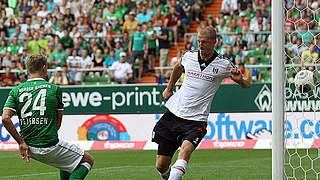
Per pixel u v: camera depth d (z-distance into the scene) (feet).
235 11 216.95
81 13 230.07
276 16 74.54
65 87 174.60
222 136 167.02
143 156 142.61
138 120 172.14
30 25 228.63
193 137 70.23
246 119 166.40
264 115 165.58
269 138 165.27
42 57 72.08
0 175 112.16
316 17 188.96
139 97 172.24
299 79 84.79
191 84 72.38
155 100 171.53
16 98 69.72
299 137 151.33
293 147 150.41
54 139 69.62
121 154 148.36
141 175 107.86
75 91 174.40
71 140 174.09
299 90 85.30
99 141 164.86
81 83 192.13
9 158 142.72
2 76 195.83
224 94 167.02
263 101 165.78
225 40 199.31
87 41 207.51
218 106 167.32
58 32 219.41
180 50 199.11
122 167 120.67
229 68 71.87
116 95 173.17
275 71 74.43
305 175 95.61
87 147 164.86
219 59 71.72
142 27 208.95
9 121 68.13
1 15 233.96
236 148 157.99
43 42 210.18
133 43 201.46
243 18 211.20
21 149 68.74
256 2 213.87
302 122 151.64
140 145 163.22
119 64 193.16
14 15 234.58
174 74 75.41
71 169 71.67
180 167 67.41
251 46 197.47
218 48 198.29
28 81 70.95
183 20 219.00
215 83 72.43
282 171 73.82
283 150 74.02
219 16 215.92
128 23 217.36
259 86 166.09
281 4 74.38
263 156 137.08
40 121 69.26
